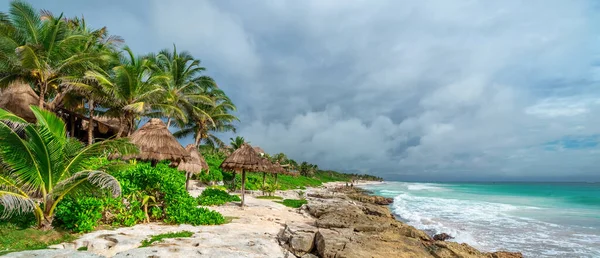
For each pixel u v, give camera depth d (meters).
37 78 18.27
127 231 8.84
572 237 15.55
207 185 29.55
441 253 10.55
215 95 36.47
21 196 7.30
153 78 22.11
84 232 8.34
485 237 15.54
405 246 10.74
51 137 7.93
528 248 13.35
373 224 14.05
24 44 17.91
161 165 11.62
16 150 7.68
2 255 6.03
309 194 39.84
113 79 21.44
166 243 8.02
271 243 9.45
